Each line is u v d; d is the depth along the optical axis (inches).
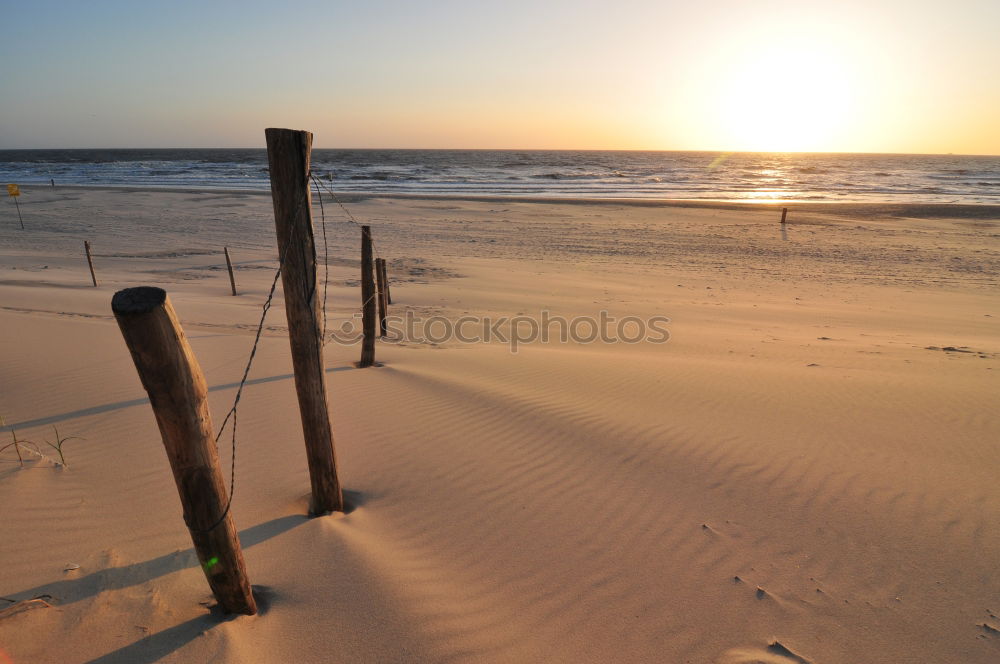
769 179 3063.5
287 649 106.1
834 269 767.7
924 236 1067.3
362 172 3120.1
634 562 135.8
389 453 192.2
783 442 196.7
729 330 446.0
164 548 133.4
